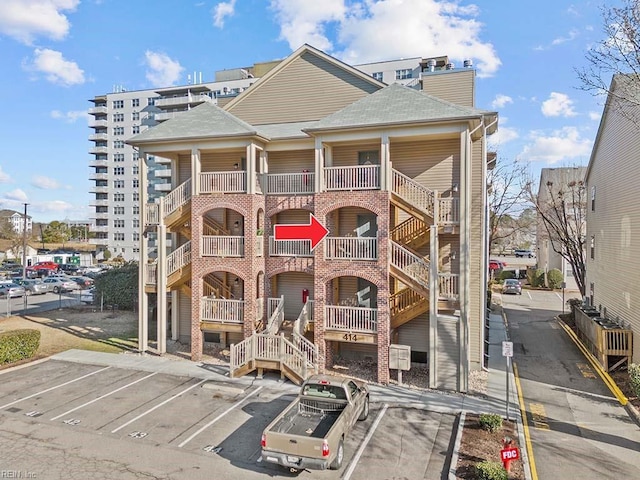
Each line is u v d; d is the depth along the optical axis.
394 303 17.80
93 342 22.61
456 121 15.73
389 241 16.59
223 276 21.47
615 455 11.33
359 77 20.58
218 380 16.88
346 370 17.91
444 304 16.17
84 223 172.62
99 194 88.94
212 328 19.02
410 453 11.35
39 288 42.78
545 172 46.44
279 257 19.06
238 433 12.54
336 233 19.23
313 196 18.52
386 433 12.50
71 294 42.72
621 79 16.58
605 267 22.56
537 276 46.31
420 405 14.45
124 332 24.95
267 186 19.55
